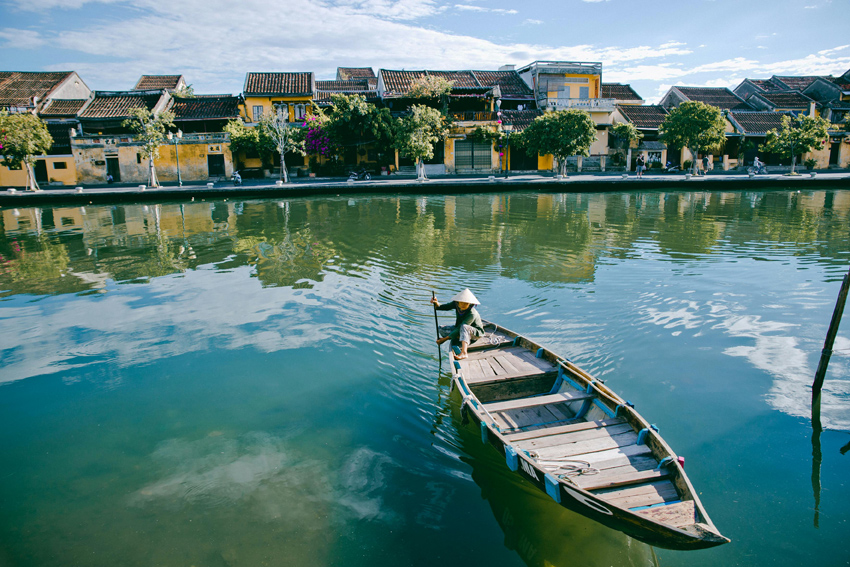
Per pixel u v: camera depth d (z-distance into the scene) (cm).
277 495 561
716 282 1235
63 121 4075
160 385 796
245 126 4066
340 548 491
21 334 1005
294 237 1870
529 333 945
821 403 708
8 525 529
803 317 1008
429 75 4144
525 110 4506
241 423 694
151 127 3438
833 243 1659
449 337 810
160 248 1744
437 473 590
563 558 478
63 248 1772
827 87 5162
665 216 2261
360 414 707
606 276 1298
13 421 712
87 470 610
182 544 499
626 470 502
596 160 4522
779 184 3403
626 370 805
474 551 485
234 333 984
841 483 560
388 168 4141
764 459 598
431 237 1825
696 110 3662
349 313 1068
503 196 3094
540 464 511
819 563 463
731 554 477
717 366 815
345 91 4509
